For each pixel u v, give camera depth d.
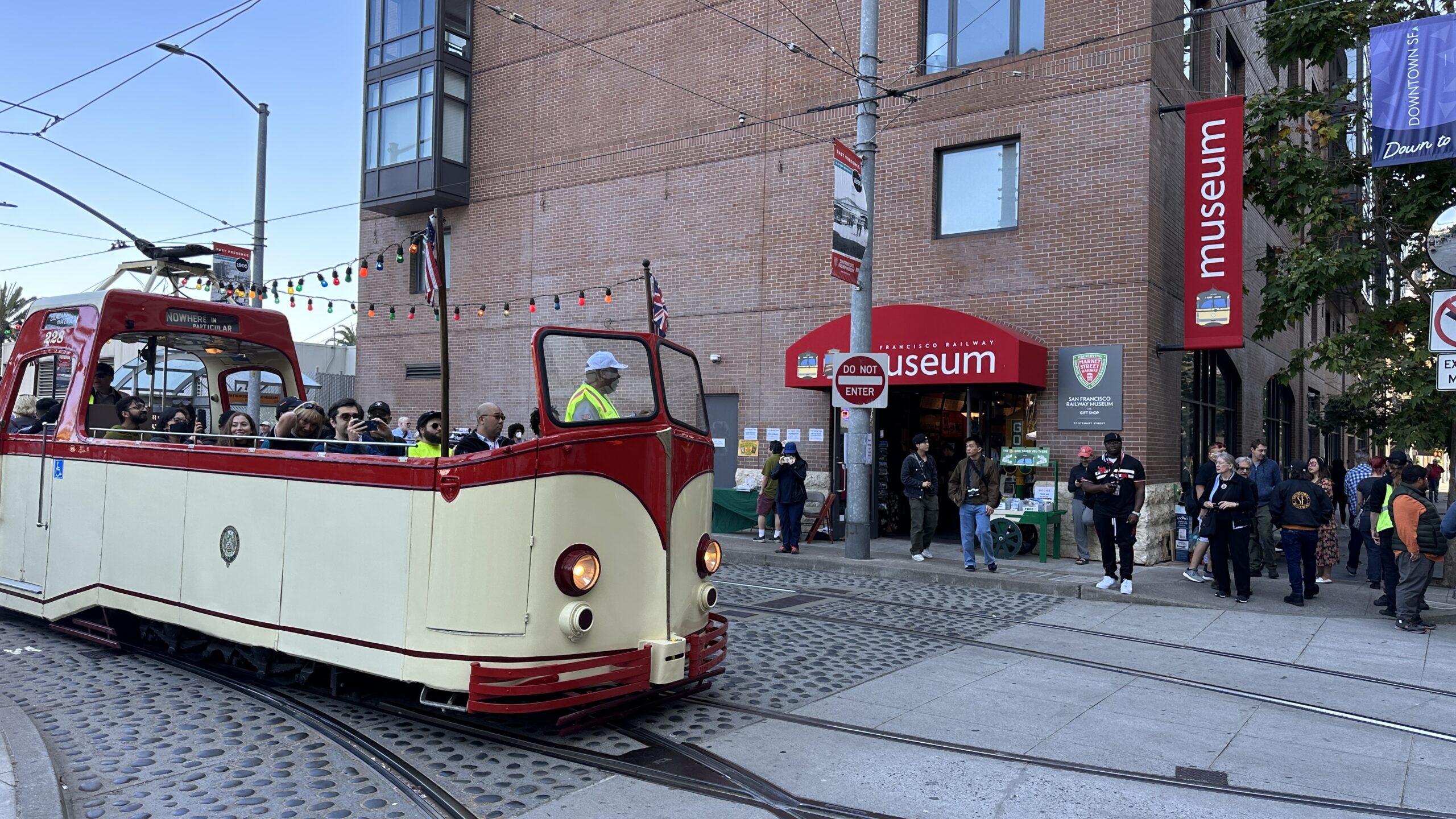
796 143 17.00
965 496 12.53
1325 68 25.30
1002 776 5.21
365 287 23.38
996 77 15.05
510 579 5.18
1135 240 13.79
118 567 7.45
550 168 20.31
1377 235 13.10
